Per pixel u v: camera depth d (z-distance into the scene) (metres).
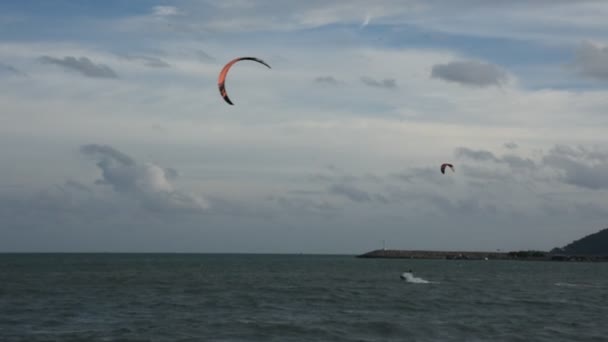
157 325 38.09
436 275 109.31
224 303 51.31
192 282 80.00
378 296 59.16
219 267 146.00
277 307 48.62
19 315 42.66
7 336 34.16
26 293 60.06
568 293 68.25
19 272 106.75
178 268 134.25
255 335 34.88
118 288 67.50
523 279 99.69
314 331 36.19
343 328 37.25
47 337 33.84
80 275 96.62
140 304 49.97
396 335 35.34
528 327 38.91
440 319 41.94
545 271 139.38
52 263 167.50
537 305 52.94
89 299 54.03
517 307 50.97
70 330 36.22
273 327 37.41
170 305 49.44
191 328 37.00
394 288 70.88
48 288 66.81
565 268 163.38
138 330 36.16
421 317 42.94
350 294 61.31
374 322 38.97
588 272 134.38
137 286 70.94
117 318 41.34
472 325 39.16
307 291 64.94
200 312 44.91
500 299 58.19
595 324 40.78
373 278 95.44
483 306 51.22
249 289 67.44
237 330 36.38
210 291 64.12
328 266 164.38
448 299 57.06
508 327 38.72
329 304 51.22
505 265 190.62
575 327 39.28
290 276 100.75
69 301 52.16
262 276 99.94
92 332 35.41
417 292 65.25
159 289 66.44
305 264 184.25
